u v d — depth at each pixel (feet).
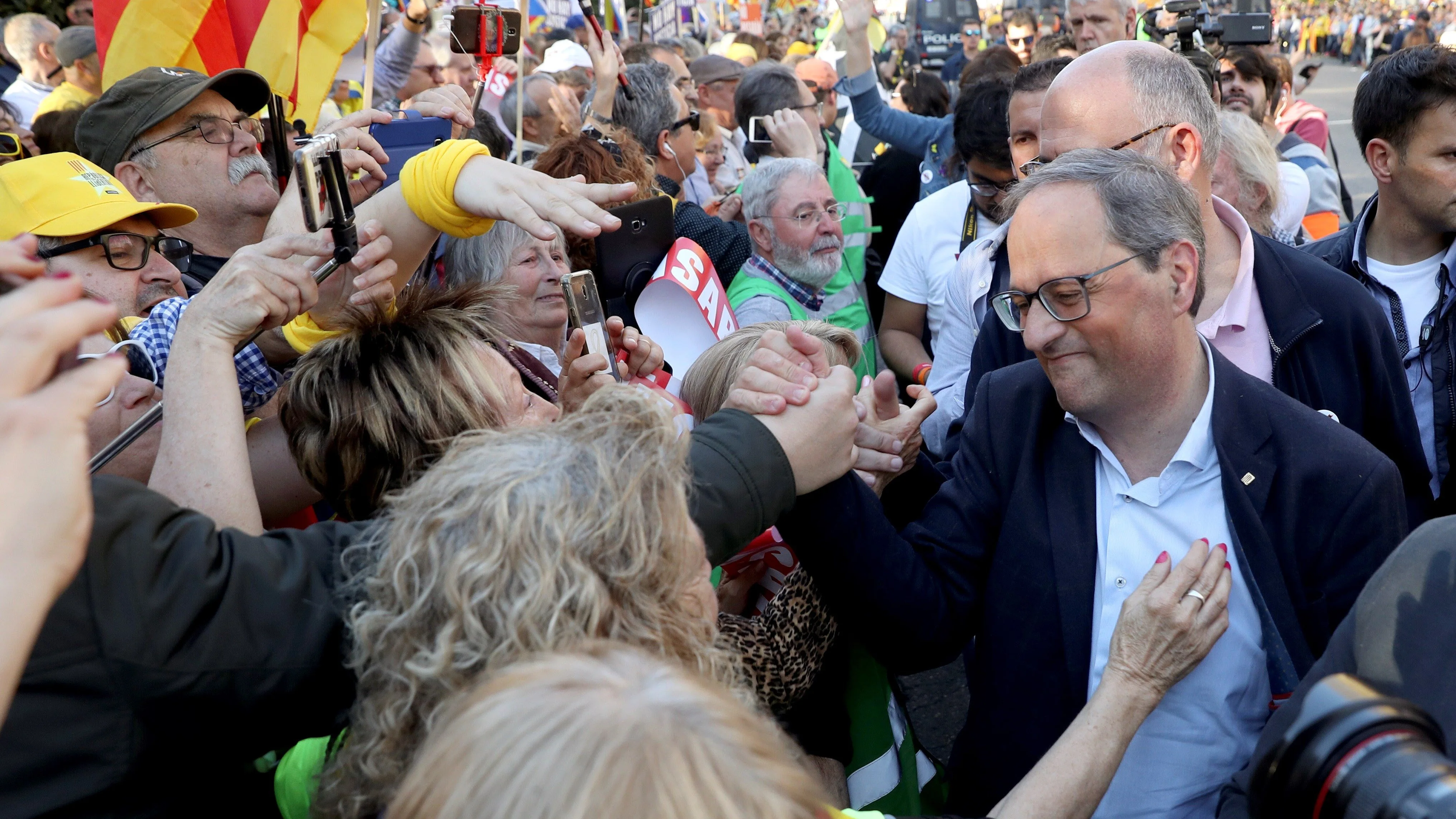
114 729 3.36
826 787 6.08
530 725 2.38
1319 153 16.02
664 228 8.90
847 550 5.38
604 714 2.39
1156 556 5.44
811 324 6.98
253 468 5.51
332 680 3.71
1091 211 5.12
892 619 5.53
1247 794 2.86
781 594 5.93
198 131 8.00
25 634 2.21
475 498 3.34
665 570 3.43
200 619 3.48
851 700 6.39
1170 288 5.22
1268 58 17.03
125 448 4.86
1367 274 9.11
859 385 11.25
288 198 6.07
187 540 3.59
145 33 8.52
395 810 2.50
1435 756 2.39
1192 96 7.22
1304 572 5.33
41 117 12.36
